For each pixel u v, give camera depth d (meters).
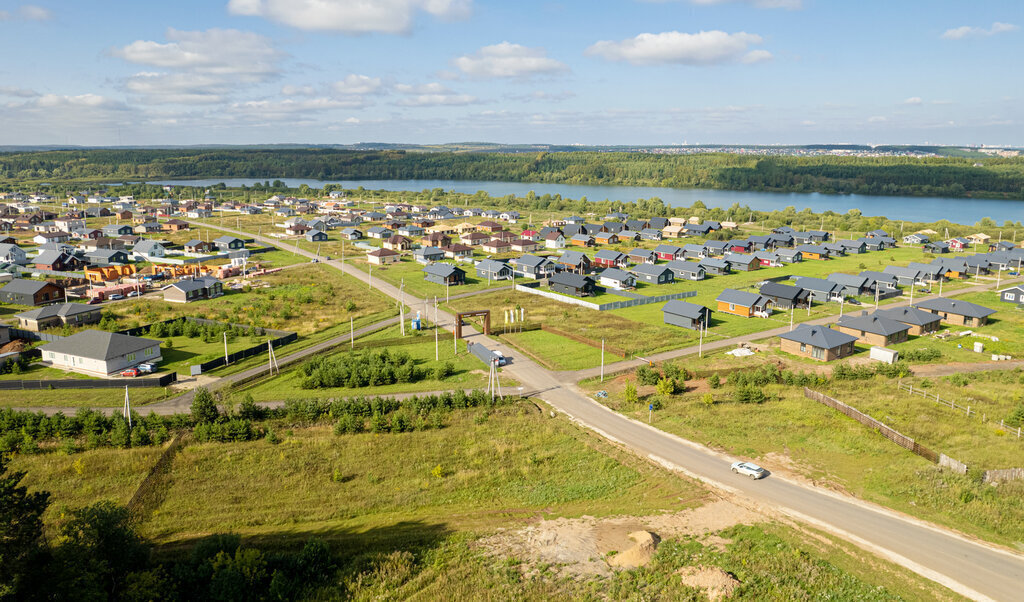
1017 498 42.91
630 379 72.25
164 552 38.16
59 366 74.44
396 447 54.38
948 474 45.91
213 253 160.38
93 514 33.56
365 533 41.16
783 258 155.62
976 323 95.00
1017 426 56.38
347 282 128.25
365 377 70.88
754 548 37.56
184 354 80.81
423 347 85.38
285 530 41.72
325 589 34.69
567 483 47.88
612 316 102.25
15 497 31.53
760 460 50.78
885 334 84.50
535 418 60.69
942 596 33.22
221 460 51.72
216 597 32.53
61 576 29.89
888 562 36.31
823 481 47.00
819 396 63.59
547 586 34.41
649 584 34.28
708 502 43.97
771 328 95.06
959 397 64.19
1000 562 36.41
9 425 56.19
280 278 130.75
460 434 56.97
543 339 89.31
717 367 76.69
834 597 32.81
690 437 55.62
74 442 54.19
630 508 43.62
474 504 45.19
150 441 55.12
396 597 34.03
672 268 139.25
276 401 65.69
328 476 49.38
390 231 191.62
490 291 121.56
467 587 34.56
